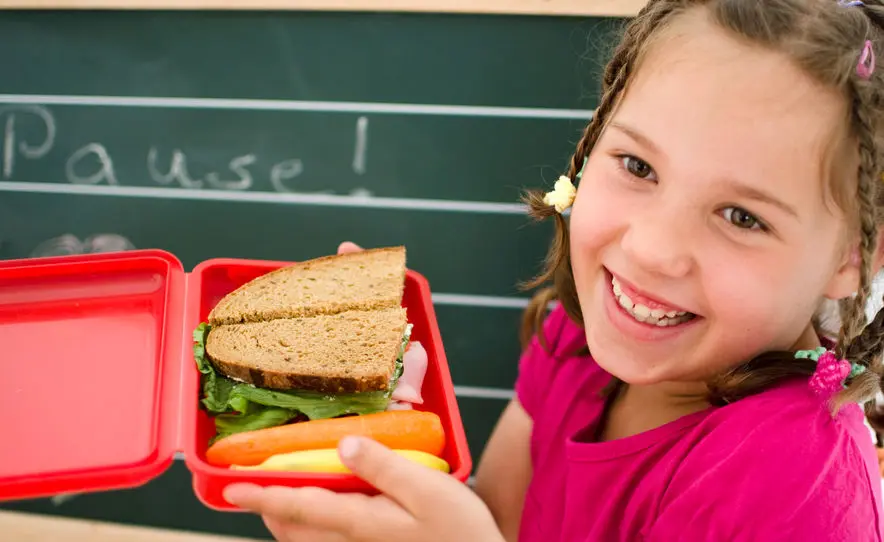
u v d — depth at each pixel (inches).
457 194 32.0
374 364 23.0
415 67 30.5
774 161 19.2
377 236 32.8
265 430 22.0
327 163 31.9
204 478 21.2
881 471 25.7
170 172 32.2
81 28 30.5
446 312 33.8
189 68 30.9
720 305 20.3
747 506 20.8
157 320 24.6
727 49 19.6
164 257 25.5
